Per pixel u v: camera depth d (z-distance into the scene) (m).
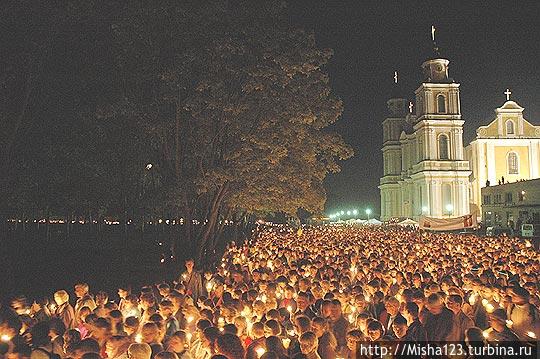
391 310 8.58
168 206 24.67
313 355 6.55
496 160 90.94
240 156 22.91
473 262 16.41
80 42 23.31
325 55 23.44
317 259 16.48
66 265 26.97
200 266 23.72
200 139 23.67
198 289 14.28
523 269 13.80
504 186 76.69
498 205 78.19
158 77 23.09
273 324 7.39
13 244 31.62
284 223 83.38
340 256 16.72
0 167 21.39
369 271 13.13
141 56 23.45
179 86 22.22
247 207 24.47
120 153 27.69
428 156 90.31
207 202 26.11
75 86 23.14
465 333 6.93
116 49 23.61
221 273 15.12
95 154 25.53
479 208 90.06
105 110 22.11
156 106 23.47
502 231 62.41
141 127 23.52
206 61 22.28
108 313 7.84
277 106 23.44
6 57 21.23
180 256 25.47
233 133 23.53
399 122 111.81
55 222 50.41
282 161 24.42
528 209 70.62
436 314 7.52
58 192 24.42
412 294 9.02
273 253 19.70
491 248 21.34
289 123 23.50
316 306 9.55
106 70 23.88
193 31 22.95
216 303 10.99
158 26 22.92
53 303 10.50
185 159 24.98
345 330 8.05
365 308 9.23
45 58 22.58
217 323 8.45
